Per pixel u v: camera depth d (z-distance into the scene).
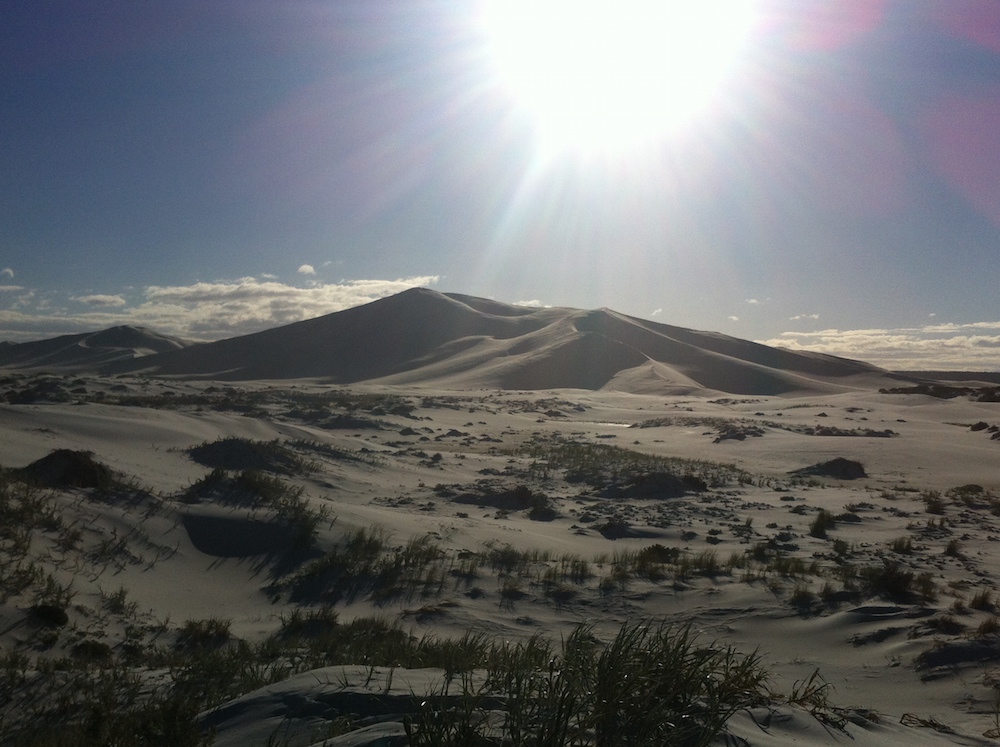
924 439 45.12
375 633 9.78
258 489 16.69
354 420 40.09
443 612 10.99
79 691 7.32
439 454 30.22
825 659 8.98
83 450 17.48
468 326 151.62
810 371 136.62
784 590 11.69
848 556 14.79
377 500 20.44
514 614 11.05
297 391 72.56
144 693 7.01
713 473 28.69
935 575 13.23
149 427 25.02
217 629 10.26
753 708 5.19
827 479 31.25
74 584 10.99
